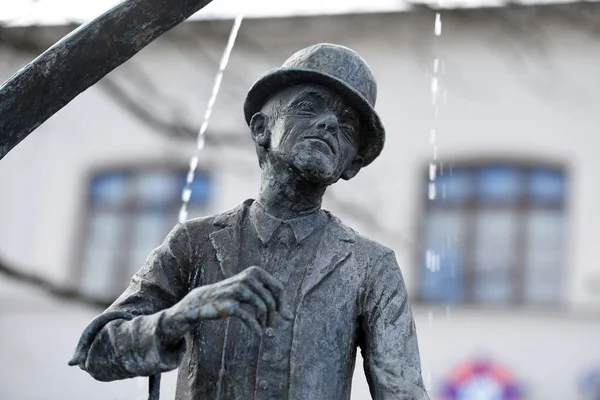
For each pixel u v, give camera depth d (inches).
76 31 158.1
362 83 159.9
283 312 138.8
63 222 937.5
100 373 145.6
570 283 872.3
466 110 898.1
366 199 850.8
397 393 151.0
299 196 158.7
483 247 881.5
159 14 158.9
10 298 911.0
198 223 159.2
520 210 885.2
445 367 860.6
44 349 908.6
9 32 467.5
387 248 159.0
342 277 155.3
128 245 930.7
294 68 157.4
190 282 156.2
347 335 153.4
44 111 157.9
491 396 855.1
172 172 925.2
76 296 489.1
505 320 866.8
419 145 891.4
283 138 156.8
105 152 938.7
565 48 874.8
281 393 150.0
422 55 896.3
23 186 944.3
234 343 151.7
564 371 856.9
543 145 888.3
